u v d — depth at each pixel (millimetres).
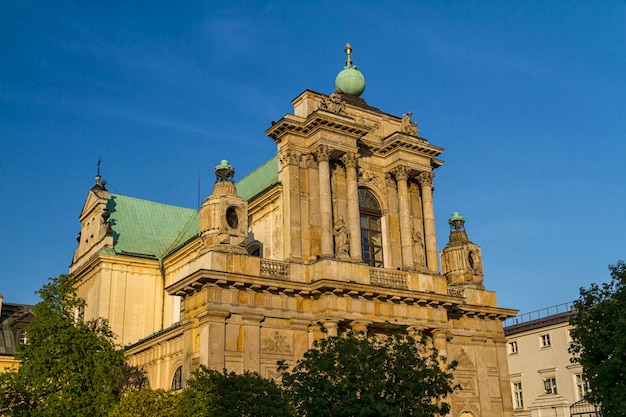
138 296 58594
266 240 46375
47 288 45375
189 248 55719
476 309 49812
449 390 32594
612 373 31484
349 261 43375
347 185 45938
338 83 51156
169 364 47156
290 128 45406
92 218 63125
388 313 43500
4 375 42375
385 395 30953
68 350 43344
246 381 33406
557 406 56062
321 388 30641
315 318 41625
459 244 52375
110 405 42062
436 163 50906
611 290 33469
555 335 64000
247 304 40000
